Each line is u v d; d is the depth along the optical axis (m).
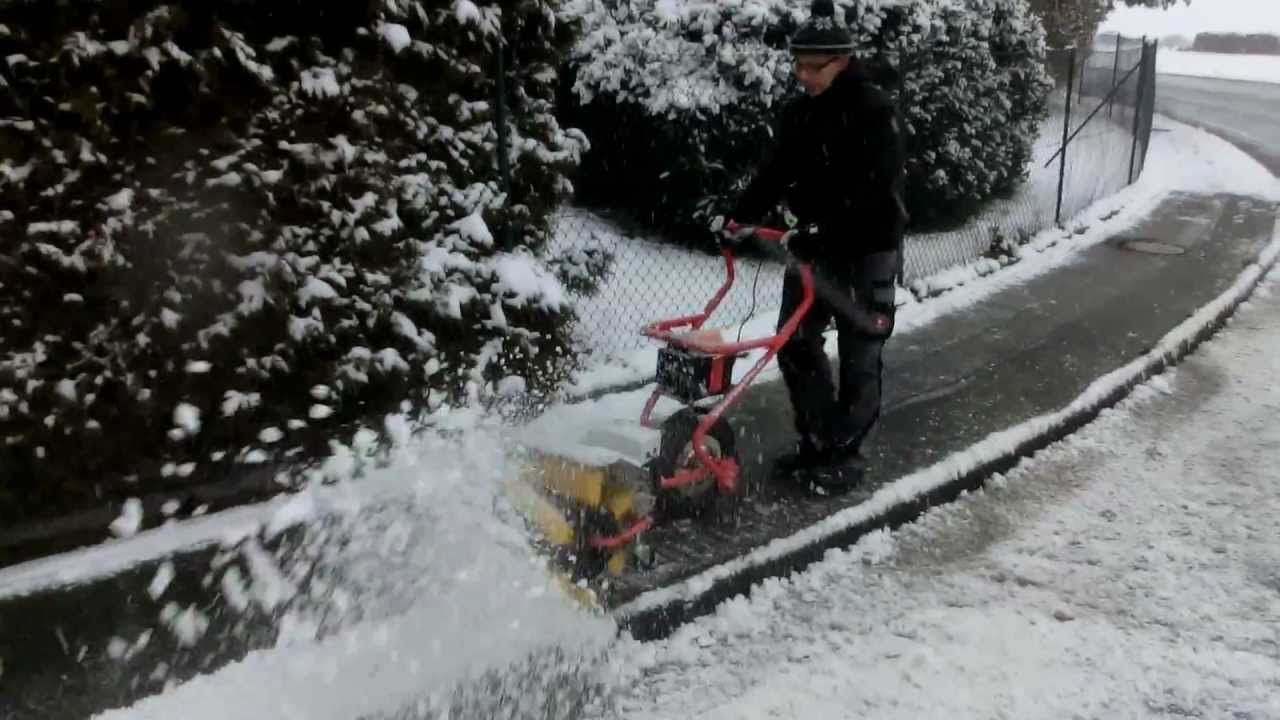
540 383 4.82
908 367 5.91
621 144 8.18
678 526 3.88
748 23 7.42
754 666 3.20
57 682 2.88
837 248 3.87
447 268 4.41
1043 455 4.95
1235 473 4.75
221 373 3.86
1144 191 12.23
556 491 3.46
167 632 3.14
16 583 3.37
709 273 7.49
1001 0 10.43
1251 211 11.20
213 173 3.75
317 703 2.83
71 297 3.48
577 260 5.86
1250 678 3.13
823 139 3.77
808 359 4.15
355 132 4.10
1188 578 3.76
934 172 9.04
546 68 4.95
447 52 4.39
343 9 4.04
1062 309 7.23
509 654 3.12
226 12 3.77
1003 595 3.64
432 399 4.43
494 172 4.71
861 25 7.69
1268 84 32.28
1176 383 6.07
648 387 5.39
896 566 3.85
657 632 3.35
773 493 4.18
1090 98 17.81
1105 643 3.32
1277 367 6.38
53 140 3.41
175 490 3.88
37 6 3.34
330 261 4.11
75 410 3.55
